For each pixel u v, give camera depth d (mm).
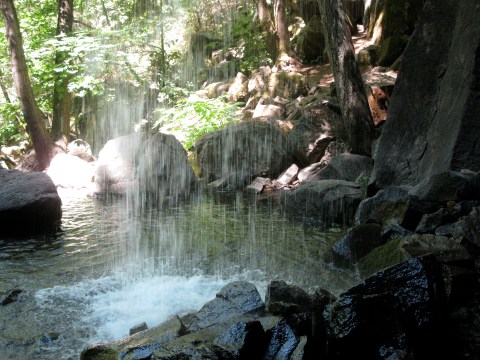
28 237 7141
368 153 9781
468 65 6324
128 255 6266
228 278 5434
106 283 5348
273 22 18766
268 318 3773
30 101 12516
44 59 14711
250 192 10289
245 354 3322
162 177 10188
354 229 5836
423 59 7363
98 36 14438
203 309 4219
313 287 5102
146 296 4984
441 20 7191
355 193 7781
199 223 7754
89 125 18047
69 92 13945
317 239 6738
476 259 4613
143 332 3879
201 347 3303
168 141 10555
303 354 3352
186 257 6156
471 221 4938
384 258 4953
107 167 10188
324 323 3809
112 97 17516
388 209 6016
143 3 20438
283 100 14430
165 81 18078
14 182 7707
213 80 20031
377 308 3652
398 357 3416
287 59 17078
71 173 10891
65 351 3949
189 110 13836
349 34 9812
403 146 7484
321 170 9336
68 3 14227
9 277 5543
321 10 9953
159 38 21922
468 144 6176
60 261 6082
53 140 13648
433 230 5301
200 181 11094
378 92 10539
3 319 4500
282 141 11094
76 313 4621
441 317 3838
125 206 9125
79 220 8055
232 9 23047
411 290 3838
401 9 14391
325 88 13867
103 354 3562
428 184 5859
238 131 11172
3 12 11984
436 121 6973
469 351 3619
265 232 7141
